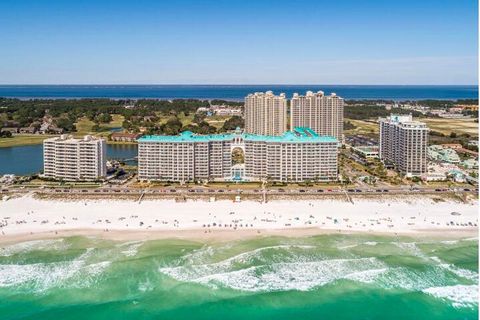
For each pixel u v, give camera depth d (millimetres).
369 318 191125
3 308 196500
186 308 196750
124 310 195125
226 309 196000
